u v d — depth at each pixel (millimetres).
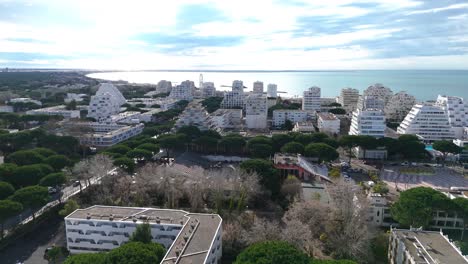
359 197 114188
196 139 194125
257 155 178500
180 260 74812
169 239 94000
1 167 129375
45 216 117250
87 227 96250
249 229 103625
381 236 104562
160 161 176375
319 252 96938
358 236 94562
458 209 106438
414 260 82000
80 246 97500
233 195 121375
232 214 115500
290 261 70438
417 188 114062
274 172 132625
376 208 116312
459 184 161500
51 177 124125
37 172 129000
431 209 106500
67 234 97188
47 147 180500
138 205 119500
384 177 171125
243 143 193125
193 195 120625
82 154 190125
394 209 111688
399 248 91375
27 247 99188
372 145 191250
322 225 105812
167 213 100938
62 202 125875
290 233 90750
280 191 132375
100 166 130375
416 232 96438
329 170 174750
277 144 194750
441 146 189500
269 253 72312
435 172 179625
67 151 182000
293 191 128625
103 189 124938
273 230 93312
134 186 128250
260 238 90500
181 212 101688
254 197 126000
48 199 112688
